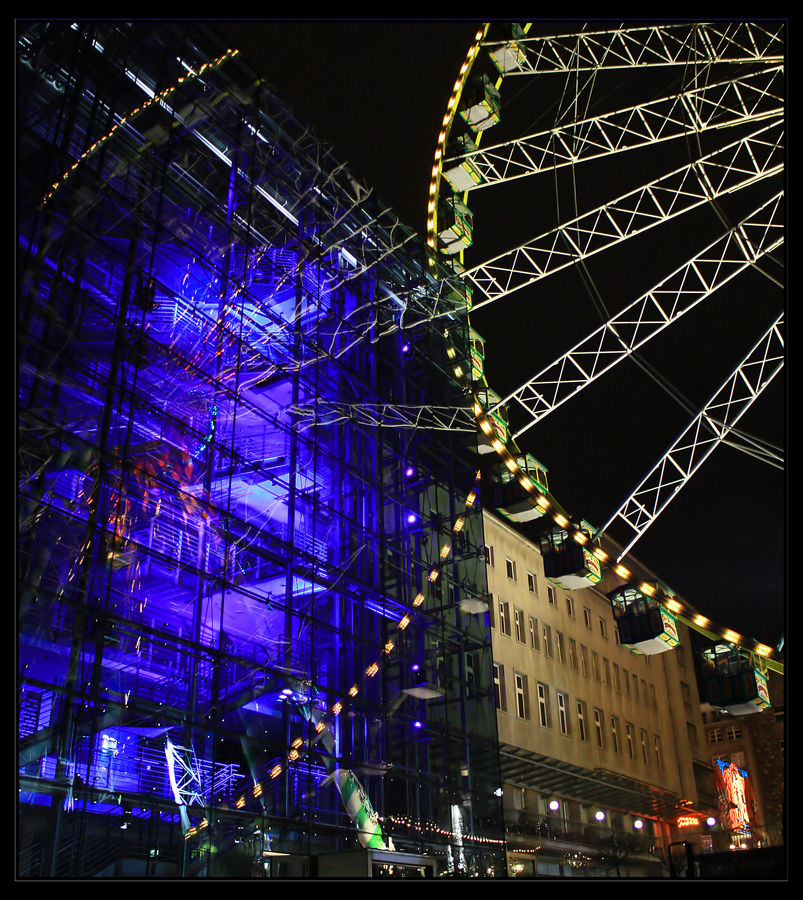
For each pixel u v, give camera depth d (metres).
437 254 36.09
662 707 61.28
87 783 17.33
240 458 23.61
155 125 24.12
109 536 20.00
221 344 24.12
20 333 18.48
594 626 55.25
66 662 20.03
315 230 30.02
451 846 25.98
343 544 27.27
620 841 47.91
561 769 45.16
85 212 21.00
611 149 30.69
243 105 27.91
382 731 25.75
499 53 35.00
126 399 20.83
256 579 26.12
